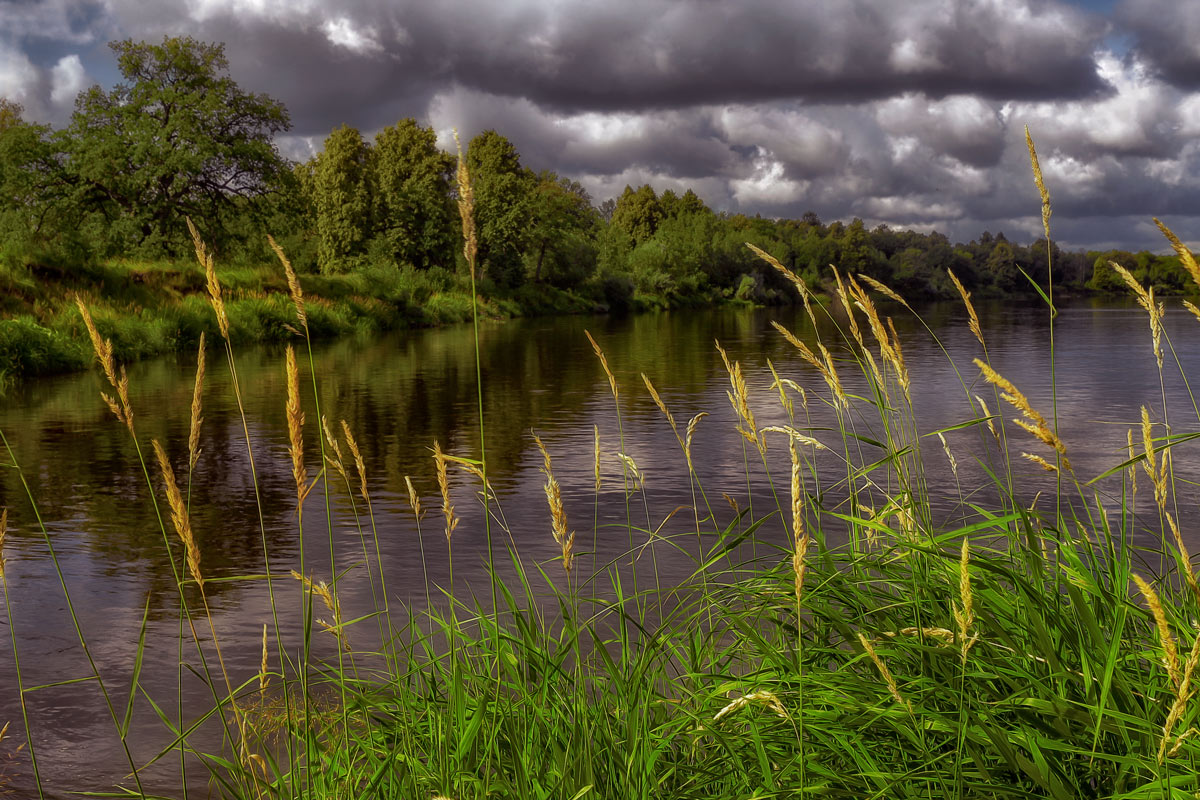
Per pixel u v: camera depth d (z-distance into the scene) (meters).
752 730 2.60
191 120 53.03
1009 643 2.40
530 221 80.81
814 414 16.67
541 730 2.82
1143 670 2.61
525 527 8.78
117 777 4.16
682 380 23.89
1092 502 8.98
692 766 2.65
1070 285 163.62
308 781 2.71
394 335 45.19
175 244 52.31
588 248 89.50
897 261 149.88
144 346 30.47
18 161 51.91
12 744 4.55
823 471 11.29
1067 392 20.03
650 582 6.57
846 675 2.68
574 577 6.91
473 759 2.63
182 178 53.69
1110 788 2.28
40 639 6.05
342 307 46.16
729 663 3.28
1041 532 2.99
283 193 56.75
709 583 3.25
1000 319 62.97
